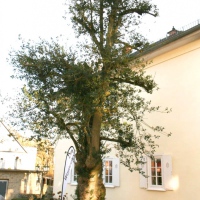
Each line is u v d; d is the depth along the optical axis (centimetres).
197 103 1021
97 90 710
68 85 742
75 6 862
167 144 1095
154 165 1130
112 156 1318
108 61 741
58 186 1684
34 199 1708
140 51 855
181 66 1115
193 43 1083
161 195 1066
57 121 764
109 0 855
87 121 773
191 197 961
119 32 860
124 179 1246
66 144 1706
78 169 818
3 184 1802
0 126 2327
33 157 2423
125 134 847
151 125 1178
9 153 2302
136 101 893
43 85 764
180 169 1023
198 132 993
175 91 1115
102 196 811
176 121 1083
